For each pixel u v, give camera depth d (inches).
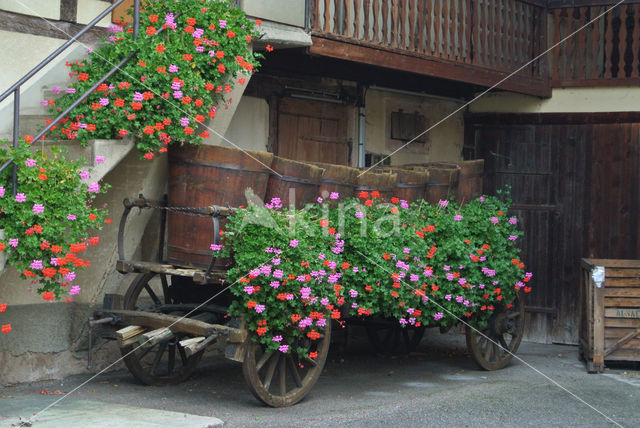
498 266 305.1
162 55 243.0
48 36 268.8
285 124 362.0
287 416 227.5
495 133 438.6
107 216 270.8
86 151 238.1
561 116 422.0
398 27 386.0
